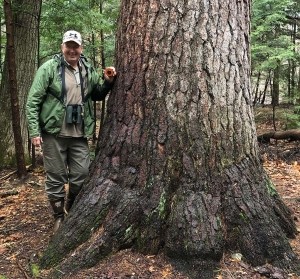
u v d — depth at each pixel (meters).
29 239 3.99
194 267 3.09
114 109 3.57
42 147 3.95
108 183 3.44
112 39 10.69
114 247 3.26
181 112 3.31
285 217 3.63
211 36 3.35
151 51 3.38
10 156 8.09
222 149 3.35
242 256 3.20
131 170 3.40
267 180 3.65
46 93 3.74
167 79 3.33
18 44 8.12
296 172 6.83
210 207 3.22
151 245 3.23
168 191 3.29
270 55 10.05
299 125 11.00
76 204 3.52
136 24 3.46
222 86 3.37
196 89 3.31
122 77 3.54
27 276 3.25
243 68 3.53
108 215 3.35
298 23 12.29
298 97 11.62
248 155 3.48
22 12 7.92
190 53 3.31
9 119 8.15
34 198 5.72
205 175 3.28
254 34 9.48
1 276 3.30
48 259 3.32
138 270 3.10
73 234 3.34
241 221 3.27
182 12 3.32
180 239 3.15
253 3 9.72
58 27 8.35
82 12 8.15
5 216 4.86
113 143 3.50
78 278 3.08
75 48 3.67
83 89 3.83
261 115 13.13
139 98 3.41
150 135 3.36
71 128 3.87
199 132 3.30
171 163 3.31
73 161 4.04
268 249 3.23
